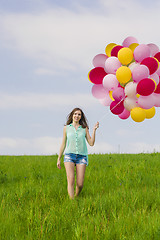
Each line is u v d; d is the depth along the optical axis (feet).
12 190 23.11
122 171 29.96
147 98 20.52
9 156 49.26
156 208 18.34
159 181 26.00
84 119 20.90
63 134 20.86
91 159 38.27
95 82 23.16
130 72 20.45
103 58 23.03
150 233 13.64
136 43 21.97
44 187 23.72
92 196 21.97
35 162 37.70
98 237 13.52
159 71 21.47
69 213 16.44
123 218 15.58
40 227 14.34
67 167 20.01
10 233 14.24
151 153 45.80
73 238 13.60
